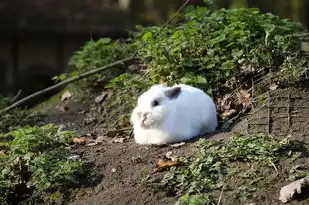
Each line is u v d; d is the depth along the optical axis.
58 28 23.78
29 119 14.25
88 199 9.77
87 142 11.66
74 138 11.83
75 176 10.21
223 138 10.40
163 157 10.10
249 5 24.98
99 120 13.59
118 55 15.11
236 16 13.23
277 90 11.67
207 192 9.07
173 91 10.84
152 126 10.62
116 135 12.14
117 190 9.64
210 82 12.61
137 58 14.05
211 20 13.36
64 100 15.01
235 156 9.56
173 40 13.14
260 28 13.05
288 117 10.87
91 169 10.34
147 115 10.60
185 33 12.98
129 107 13.24
